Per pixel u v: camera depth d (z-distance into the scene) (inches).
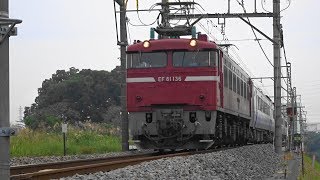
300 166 1535.4
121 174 660.1
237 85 1562.5
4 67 432.5
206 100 1170.6
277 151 1795.0
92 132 1957.4
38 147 1384.1
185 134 1186.6
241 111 1648.6
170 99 1181.7
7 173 437.1
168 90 1183.6
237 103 1550.2
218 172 930.1
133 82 1202.6
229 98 1382.9
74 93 4165.8
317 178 1446.9
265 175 1196.5
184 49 1187.3
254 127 2137.1
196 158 940.0
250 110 1918.1
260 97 2336.4
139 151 1451.8
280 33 1754.4
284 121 3528.5
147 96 1192.8
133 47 1210.6
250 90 1932.8
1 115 432.1
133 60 1207.6
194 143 1216.8
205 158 971.9
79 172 671.1
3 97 432.1
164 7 1599.4
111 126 2389.3
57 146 1433.3
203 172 844.6
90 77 4264.3
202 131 1175.6
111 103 4205.2
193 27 1312.7
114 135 2217.0
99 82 4306.1
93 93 4192.9
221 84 1243.8
